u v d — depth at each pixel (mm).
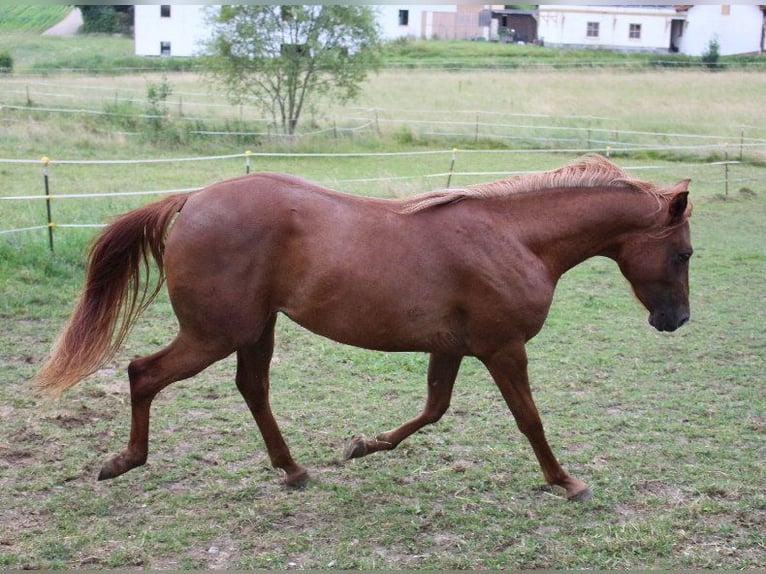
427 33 50969
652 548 4016
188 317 4254
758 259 11305
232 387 6145
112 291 4402
